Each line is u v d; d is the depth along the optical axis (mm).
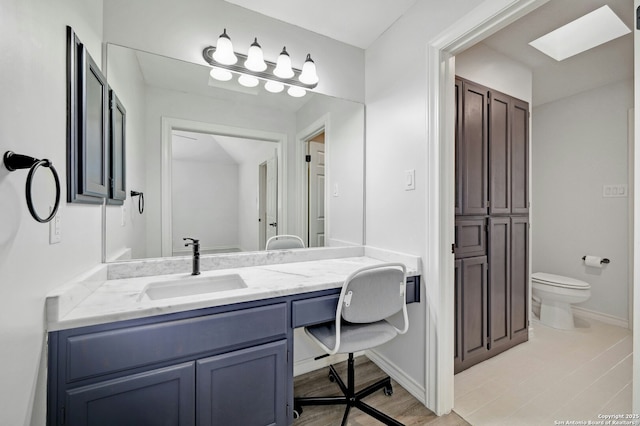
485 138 2008
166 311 989
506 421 1444
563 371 1867
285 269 1660
